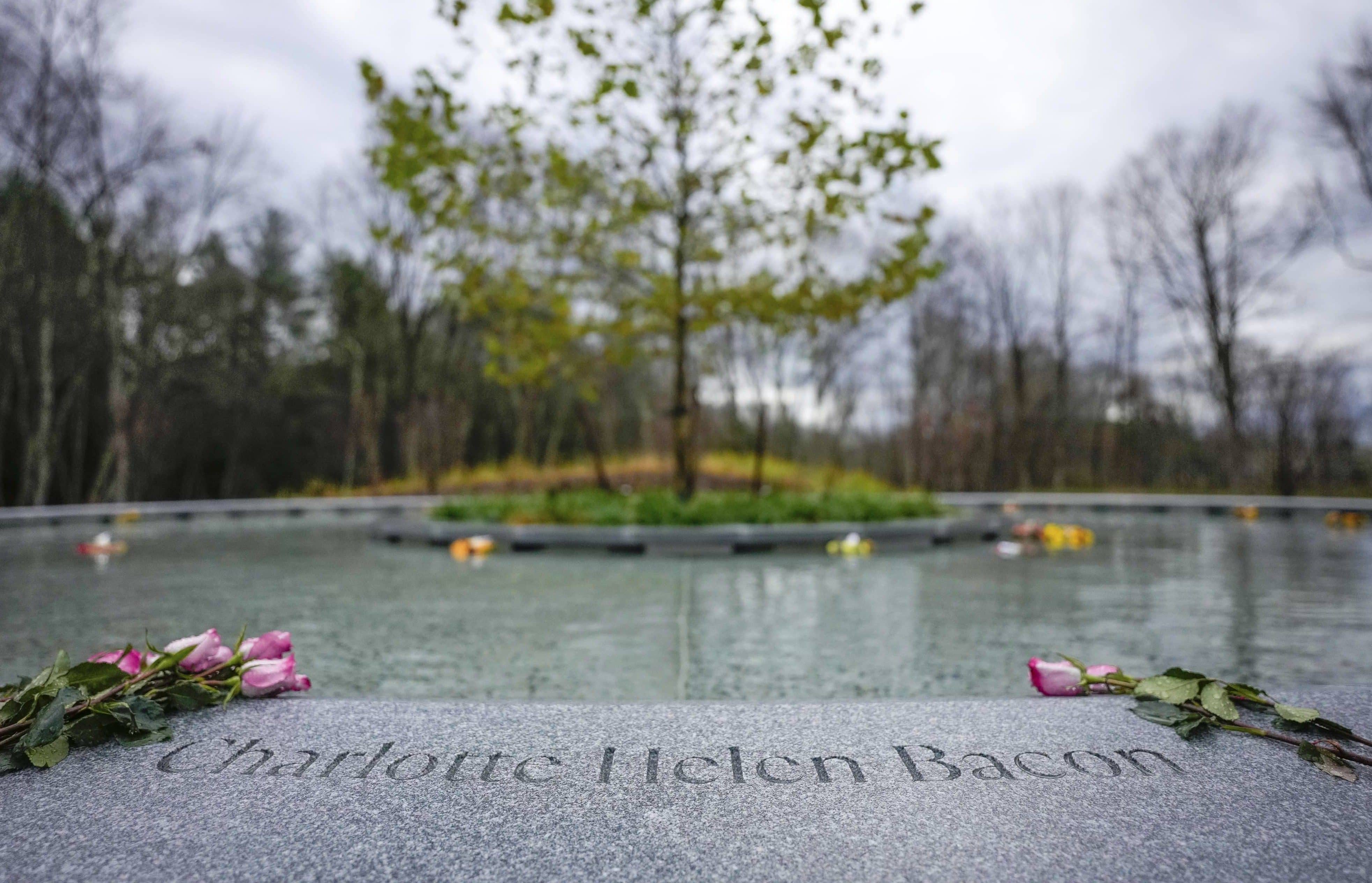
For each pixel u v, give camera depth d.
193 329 28.50
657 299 13.05
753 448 39.50
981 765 2.25
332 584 7.63
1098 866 1.73
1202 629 5.52
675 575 8.38
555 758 2.29
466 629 5.46
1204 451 37.81
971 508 21.73
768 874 1.69
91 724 2.38
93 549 10.59
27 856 1.75
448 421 31.27
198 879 1.67
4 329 22.62
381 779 2.15
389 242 14.27
